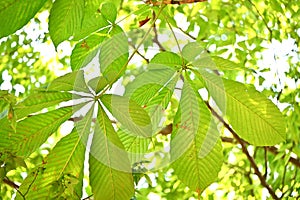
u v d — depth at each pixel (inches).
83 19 63.6
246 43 200.1
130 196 58.8
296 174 212.7
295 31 196.9
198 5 199.6
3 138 61.7
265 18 202.8
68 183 61.3
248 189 204.1
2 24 57.6
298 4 188.9
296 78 198.1
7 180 89.6
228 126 183.6
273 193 195.2
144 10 70.8
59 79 58.0
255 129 61.0
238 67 61.7
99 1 66.2
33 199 61.6
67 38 62.4
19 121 61.8
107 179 58.7
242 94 61.2
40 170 61.5
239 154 220.8
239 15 206.5
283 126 60.9
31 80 217.8
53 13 61.5
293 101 193.2
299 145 194.5
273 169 217.8
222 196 215.3
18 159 61.8
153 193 209.3
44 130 62.3
